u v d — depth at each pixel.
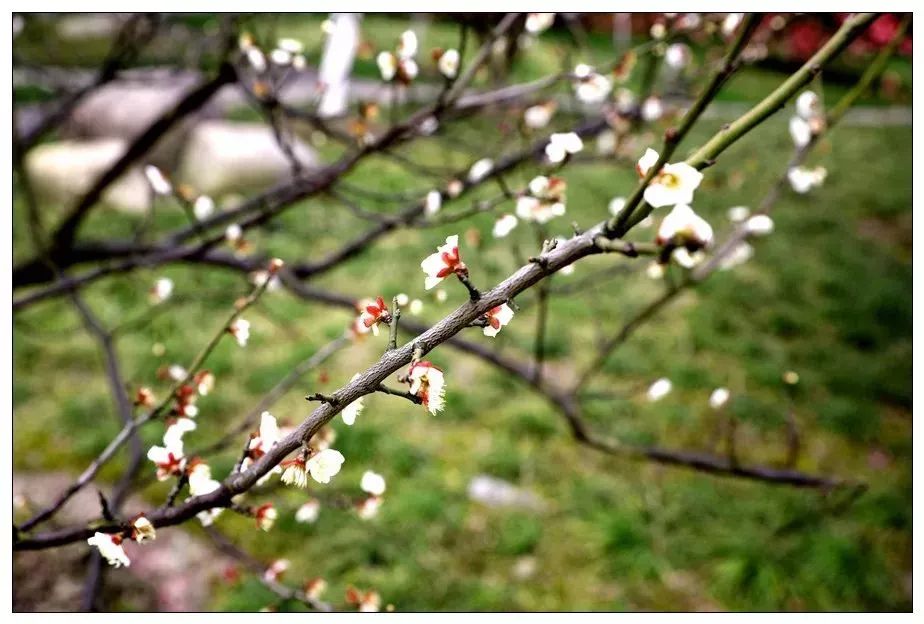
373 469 4.66
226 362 5.59
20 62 4.03
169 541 4.09
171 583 3.87
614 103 3.10
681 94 3.12
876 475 4.93
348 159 2.72
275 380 5.46
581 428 2.61
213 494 1.07
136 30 3.34
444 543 4.22
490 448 4.98
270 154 9.47
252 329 6.10
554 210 1.89
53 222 7.67
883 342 6.45
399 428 5.09
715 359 6.14
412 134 2.53
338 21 2.71
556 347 5.99
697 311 6.71
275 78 2.46
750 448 5.16
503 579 4.06
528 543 4.20
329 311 6.55
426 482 4.64
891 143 12.60
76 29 8.51
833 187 10.26
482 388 5.55
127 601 3.74
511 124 3.14
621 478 4.76
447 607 3.85
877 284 7.39
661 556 4.15
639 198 0.82
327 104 7.88
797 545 4.12
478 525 4.37
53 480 4.46
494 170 2.71
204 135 9.41
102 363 5.60
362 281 6.99
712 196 9.02
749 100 13.59
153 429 4.78
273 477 1.82
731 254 2.54
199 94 2.74
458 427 5.17
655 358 6.08
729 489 4.64
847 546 4.02
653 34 2.86
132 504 4.27
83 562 3.87
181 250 2.79
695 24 2.57
